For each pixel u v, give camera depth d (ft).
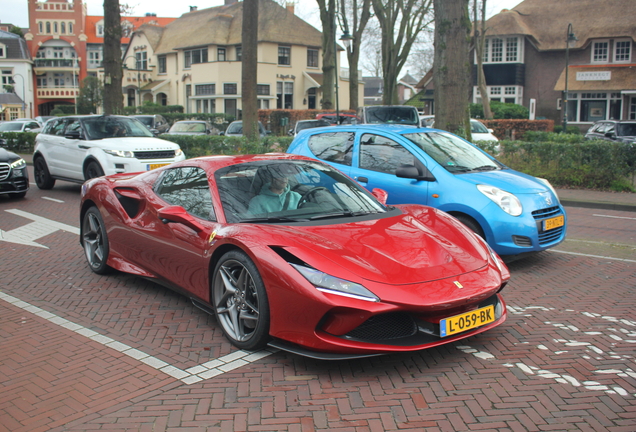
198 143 53.57
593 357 12.32
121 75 64.90
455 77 39.14
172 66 164.45
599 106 120.06
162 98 171.12
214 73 146.51
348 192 15.28
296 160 16.22
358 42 107.65
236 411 9.95
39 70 218.59
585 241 25.13
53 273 19.27
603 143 41.57
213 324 14.44
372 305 10.61
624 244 24.45
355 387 10.87
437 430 9.34
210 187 14.47
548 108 127.65
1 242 24.11
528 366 11.85
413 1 96.68
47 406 10.19
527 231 19.03
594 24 122.93
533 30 128.88
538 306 15.87
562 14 128.88
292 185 14.82
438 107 39.91
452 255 12.46
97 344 13.12
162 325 14.35
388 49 100.78
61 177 39.75
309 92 158.40
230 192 14.25
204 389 10.80
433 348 12.86
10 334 13.78
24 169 36.45
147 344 13.10
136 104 173.58
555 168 43.37
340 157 23.99
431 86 140.26
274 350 12.72
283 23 151.02
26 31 233.35
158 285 17.97
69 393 10.69
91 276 18.92
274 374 11.46
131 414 9.86
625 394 10.59
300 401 10.32
